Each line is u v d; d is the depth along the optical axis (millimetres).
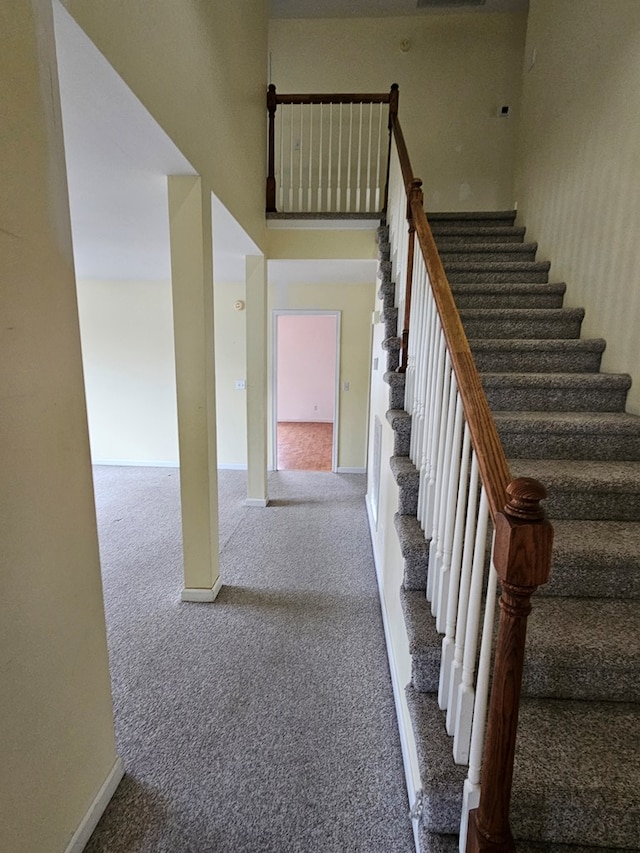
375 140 4559
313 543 3432
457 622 1221
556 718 1254
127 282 5082
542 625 1402
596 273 2631
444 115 4602
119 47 1251
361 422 5398
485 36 4465
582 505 1777
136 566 3012
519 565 816
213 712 1785
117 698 1851
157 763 1554
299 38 4520
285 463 6047
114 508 4117
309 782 1495
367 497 4172
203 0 1984
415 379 1879
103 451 5480
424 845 1145
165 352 5203
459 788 1111
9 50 873
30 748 1021
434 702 1352
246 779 1501
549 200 3324
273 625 2371
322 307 5211
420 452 1812
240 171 2727
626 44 2352
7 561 924
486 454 963
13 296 914
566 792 1057
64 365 1093
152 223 2715
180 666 2049
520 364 2574
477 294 3070
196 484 2439
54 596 1085
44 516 1036
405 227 2309
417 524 1729
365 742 1656
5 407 902
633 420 2008
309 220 3545
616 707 1299
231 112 2506
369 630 2340
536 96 3629
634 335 2260
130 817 1365
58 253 1053
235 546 3369
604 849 1090
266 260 3656
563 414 2201
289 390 9359
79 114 1449
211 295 2283
